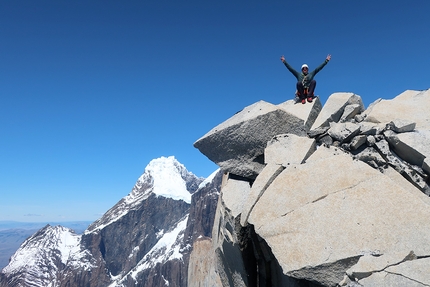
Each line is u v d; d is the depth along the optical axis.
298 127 19.14
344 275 10.97
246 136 19.25
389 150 14.86
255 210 14.28
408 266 10.05
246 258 16.88
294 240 12.25
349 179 13.49
